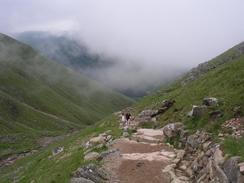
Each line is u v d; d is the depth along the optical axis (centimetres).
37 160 7531
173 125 4122
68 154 5169
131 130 4647
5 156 14800
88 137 6281
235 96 4141
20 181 6122
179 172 3042
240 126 3419
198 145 3384
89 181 2942
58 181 3359
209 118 3881
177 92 7312
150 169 3089
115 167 3175
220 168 2469
